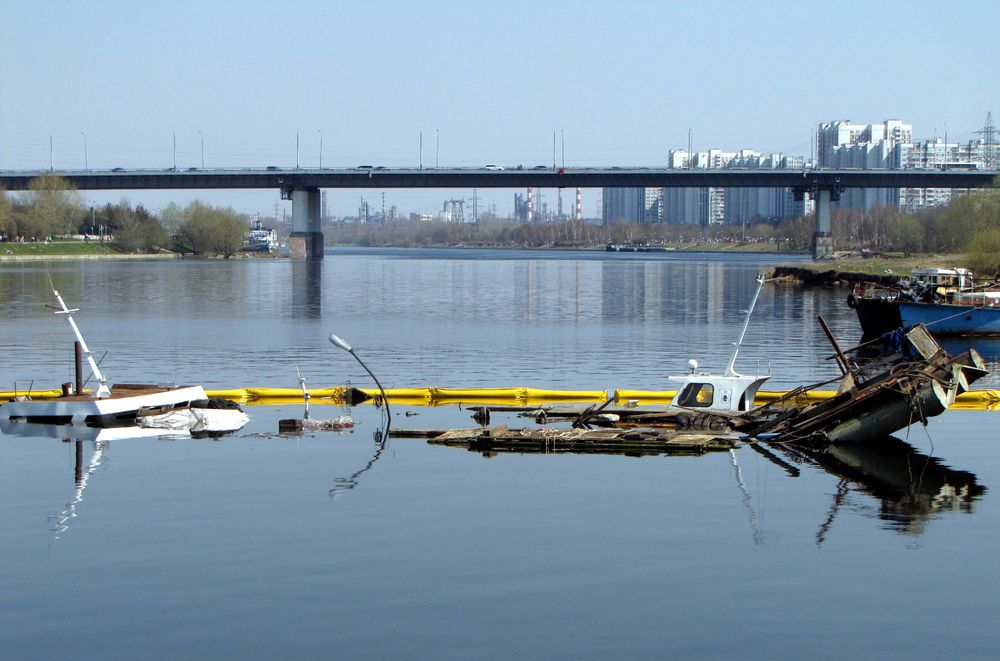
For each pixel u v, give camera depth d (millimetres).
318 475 34938
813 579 24875
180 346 77250
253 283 165000
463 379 60156
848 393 40344
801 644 21391
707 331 89812
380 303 123375
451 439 40188
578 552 26656
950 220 186875
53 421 44625
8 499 31797
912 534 28438
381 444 40188
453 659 20688
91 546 27078
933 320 86875
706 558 26281
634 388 56906
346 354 72312
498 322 98500
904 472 35625
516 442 39656
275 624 22188
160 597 23609
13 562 25828
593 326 94500
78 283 159625
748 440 40281
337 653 20922
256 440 41031
